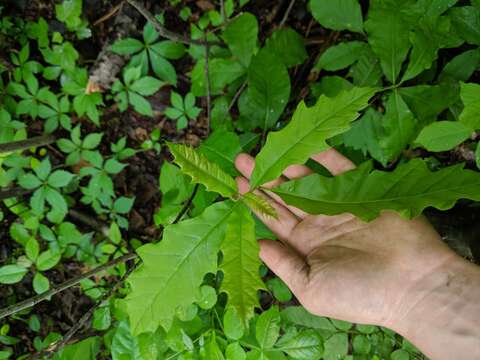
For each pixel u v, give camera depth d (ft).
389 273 1.11
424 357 1.30
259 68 1.33
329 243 1.18
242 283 0.93
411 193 0.96
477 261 1.36
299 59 1.41
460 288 1.08
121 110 1.67
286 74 1.33
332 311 1.15
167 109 1.63
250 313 0.91
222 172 0.99
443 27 1.17
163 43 1.61
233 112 1.67
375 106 1.49
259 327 1.17
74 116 1.82
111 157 1.79
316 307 1.16
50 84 1.83
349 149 1.36
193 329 1.23
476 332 1.03
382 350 1.32
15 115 1.73
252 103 1.37
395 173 0.99
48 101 1.68
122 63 1.71
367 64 1.30
